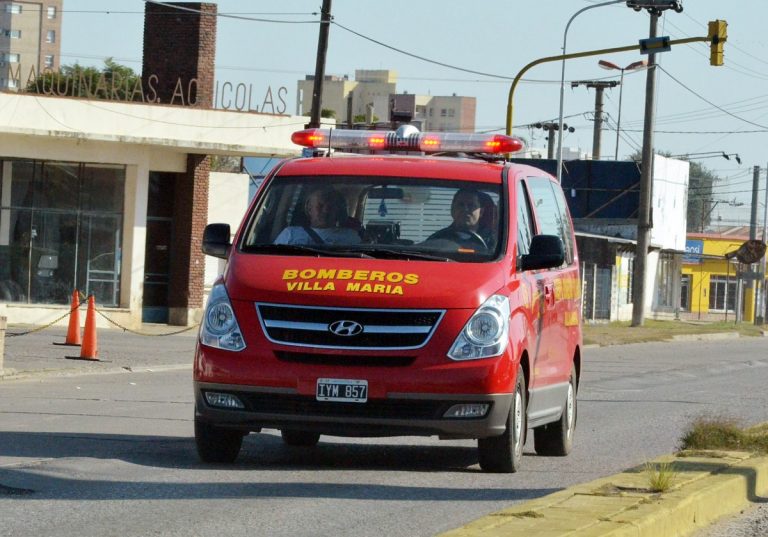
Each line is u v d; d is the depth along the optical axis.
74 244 51.34
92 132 50.75
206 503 12.76
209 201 61.03
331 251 15.55
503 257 15.55
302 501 13.04
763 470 15.16
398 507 12.94
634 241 95.31
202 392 14.95
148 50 56.47
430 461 16.95
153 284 54.94
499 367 14.66
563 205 19.59
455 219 15.92
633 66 88.06
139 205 51.59
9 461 15.33
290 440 18.33
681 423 24.02
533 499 13.08
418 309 14.62
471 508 13.02
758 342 67.56
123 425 20.12
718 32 47.94
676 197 116.81
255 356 14.65
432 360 14.52
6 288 50.84
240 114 54.69
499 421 14.84
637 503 11.96
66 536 10.96
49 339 40.53
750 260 92.50
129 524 11.56
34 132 48.94
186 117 53.47
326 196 16.20
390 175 16.38
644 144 71.88
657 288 111.88
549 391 17.22
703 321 99.88
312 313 14.65
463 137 17.95
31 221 50.97
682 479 13.76
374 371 14.47
